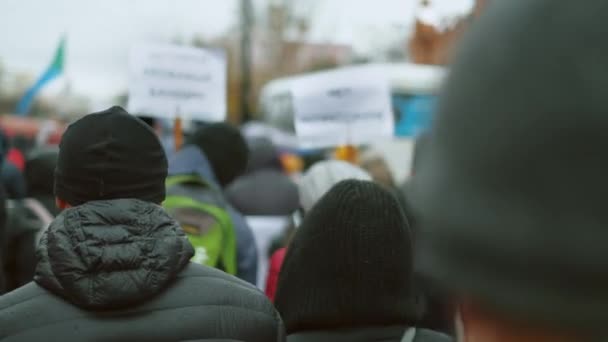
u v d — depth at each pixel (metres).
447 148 0.44
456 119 0.44
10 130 16.16
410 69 10.23
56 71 10.98
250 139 4.98
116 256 1.53
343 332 1.76
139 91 4.28
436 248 0.45
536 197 0.40
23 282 3.14
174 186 2.90
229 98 23.19
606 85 0.38
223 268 2.66
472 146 0.42
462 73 0.44
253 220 4.14
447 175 0.44
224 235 2.69
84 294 1.51
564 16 0.40
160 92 4.32
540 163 0.40
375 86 4.25
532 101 0.40
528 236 0.40
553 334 0.42
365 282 1.76
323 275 1.78
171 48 4.35
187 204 2.68
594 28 0.39
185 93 4.36
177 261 1.62
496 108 0.41
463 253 0.43
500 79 0.41
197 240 2.62
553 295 0.40
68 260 1.52
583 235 0.39
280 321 1.77
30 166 3.42
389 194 1.83
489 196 0.42
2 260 3.09
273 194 4.47
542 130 0.40
